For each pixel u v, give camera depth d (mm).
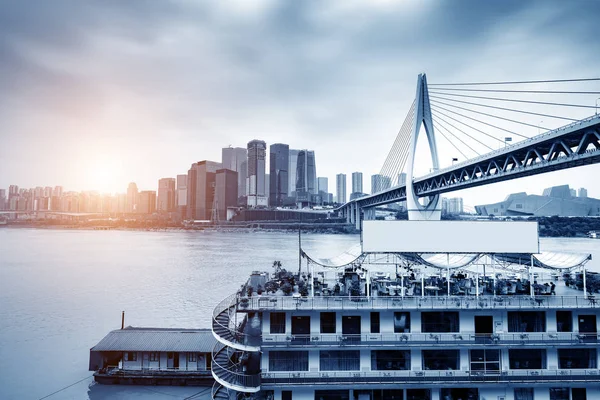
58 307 106062
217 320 45656
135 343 60531
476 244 41688
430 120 167000
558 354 39219
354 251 47938
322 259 50625
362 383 37625
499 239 41719
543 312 39812
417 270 52969
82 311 102000
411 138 167375
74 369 66062
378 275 51031
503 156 106750
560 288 45406
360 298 40750
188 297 117312
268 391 39188
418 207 161500
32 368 66625
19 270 170625
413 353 39094
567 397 38500
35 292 124750
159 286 133500
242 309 39094
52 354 72938
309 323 39719
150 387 57750
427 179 150750
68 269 172750
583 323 39875
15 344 78250
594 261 127000
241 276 151750
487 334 39125
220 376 40438
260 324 44312
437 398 38594
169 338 62094
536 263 43094
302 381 37875
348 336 39125
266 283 47250
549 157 90500
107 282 141125
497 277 48844
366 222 42188
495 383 37812
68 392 57656
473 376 37969
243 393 41062
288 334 39656
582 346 38531
